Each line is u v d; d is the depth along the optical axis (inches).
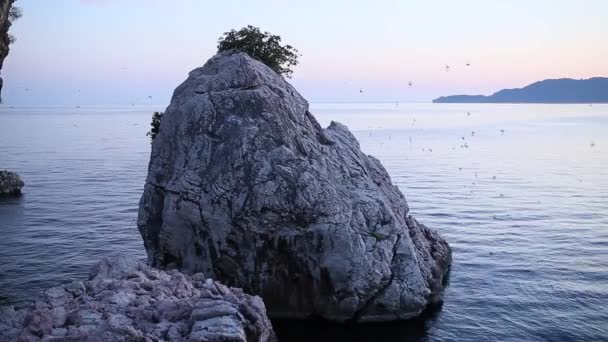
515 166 4645.7
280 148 1418.6
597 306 1481.3
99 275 1157.1
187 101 1526.8
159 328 889.5
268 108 1487.5
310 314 1390.3
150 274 1162.0
